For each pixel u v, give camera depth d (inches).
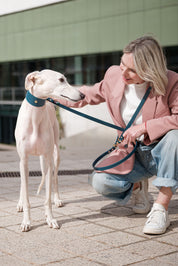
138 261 108.0
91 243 122.3
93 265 105.1
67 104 149.9
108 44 687.7
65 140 604.7
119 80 142.3
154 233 129.7
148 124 132.1
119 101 140.8
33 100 133.5
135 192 157.3
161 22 611.5
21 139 136.9
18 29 847.1
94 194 190.2
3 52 890.7
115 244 121.5
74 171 260.5
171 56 626.2
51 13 773.9
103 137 570.9
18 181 225.5
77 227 138.6
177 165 132.0
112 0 672.4
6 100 981.8
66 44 756.0
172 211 159.9
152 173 147.3
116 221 146.0
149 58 128.0
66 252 114.7
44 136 137.8
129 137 133.6
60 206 166.9
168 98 134.3
